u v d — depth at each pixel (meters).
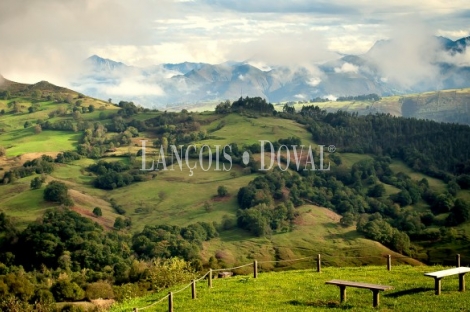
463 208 191.25
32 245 163.62
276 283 41.12
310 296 35.84
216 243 177.75
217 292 39.62
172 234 176.25
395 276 41.59
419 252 165.62
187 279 63.84
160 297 41.66
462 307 30.31
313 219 198.50
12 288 94.94
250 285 41.16
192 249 160.25
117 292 85.38
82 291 96.75
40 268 156.12
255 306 34.25
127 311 37.66
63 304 92.81
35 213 199.50
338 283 32.62
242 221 192.25
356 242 169.62
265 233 185.12
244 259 158.50
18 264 161.50
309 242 173.75
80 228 176.12
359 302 33.03
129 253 164.38
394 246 164.88
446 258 155.88
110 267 145.12
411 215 197.75
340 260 151.00
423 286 36.25
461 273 33.12
